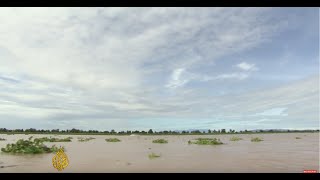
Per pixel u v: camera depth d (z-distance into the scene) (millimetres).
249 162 18609
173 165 17625
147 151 26453
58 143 38031
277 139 49750
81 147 31375
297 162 18656
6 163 18219
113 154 23797
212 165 17531
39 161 19094
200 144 36406
